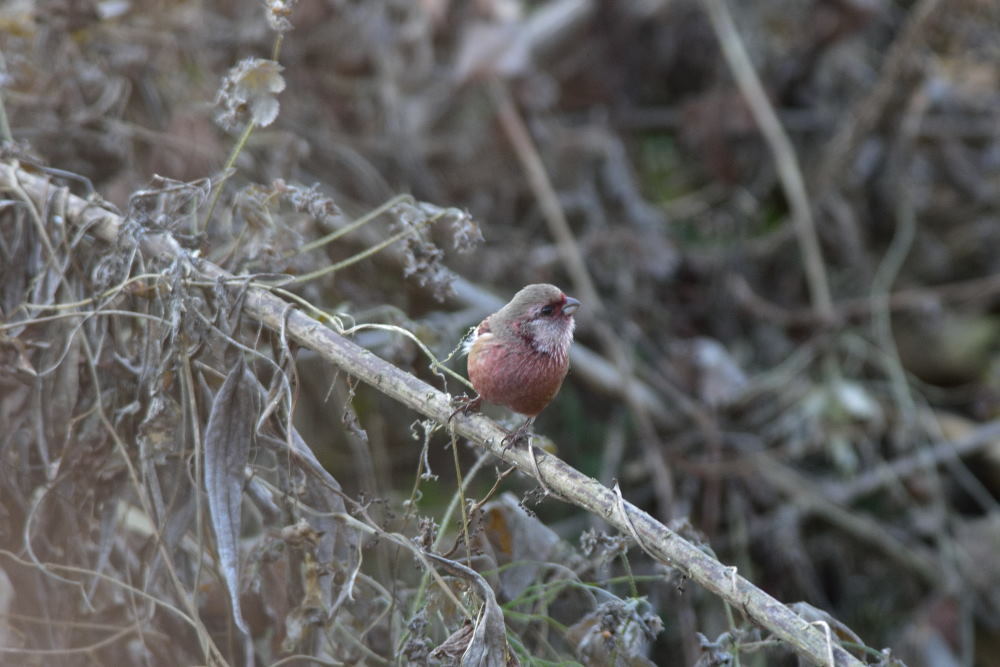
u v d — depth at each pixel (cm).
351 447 1112
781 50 1585
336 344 647
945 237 1566
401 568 924
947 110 1549
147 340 684
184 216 702
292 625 651
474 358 655
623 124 1603
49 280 709
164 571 729
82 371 712
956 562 1225
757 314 1435
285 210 974
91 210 713
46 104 911
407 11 1467
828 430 1291
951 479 1341
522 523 761
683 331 1441
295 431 648
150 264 688
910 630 1192
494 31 1387
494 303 1229
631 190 1486
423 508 1139
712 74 1609
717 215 1540
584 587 688
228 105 678
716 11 1510
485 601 593
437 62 1498
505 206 1452
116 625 736
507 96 1396
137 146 1011
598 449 1306
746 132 1488
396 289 1109
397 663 627
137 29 1085
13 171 728
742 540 1198
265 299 664
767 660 906
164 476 702
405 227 762
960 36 1438
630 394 1230
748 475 1245
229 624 694
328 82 1357
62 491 720
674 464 1257
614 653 640
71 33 939
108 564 745
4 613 719
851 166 1489
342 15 1342
